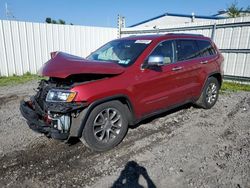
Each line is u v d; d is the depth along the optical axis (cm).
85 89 292
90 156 320
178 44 438
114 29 1229
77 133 299
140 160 310
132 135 388
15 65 971
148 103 372
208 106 529
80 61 311
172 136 387
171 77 405
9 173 278
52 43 1050
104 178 270
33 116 309
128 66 350
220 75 543
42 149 337
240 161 307
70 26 1083
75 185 258
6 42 930
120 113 340
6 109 523
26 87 757
